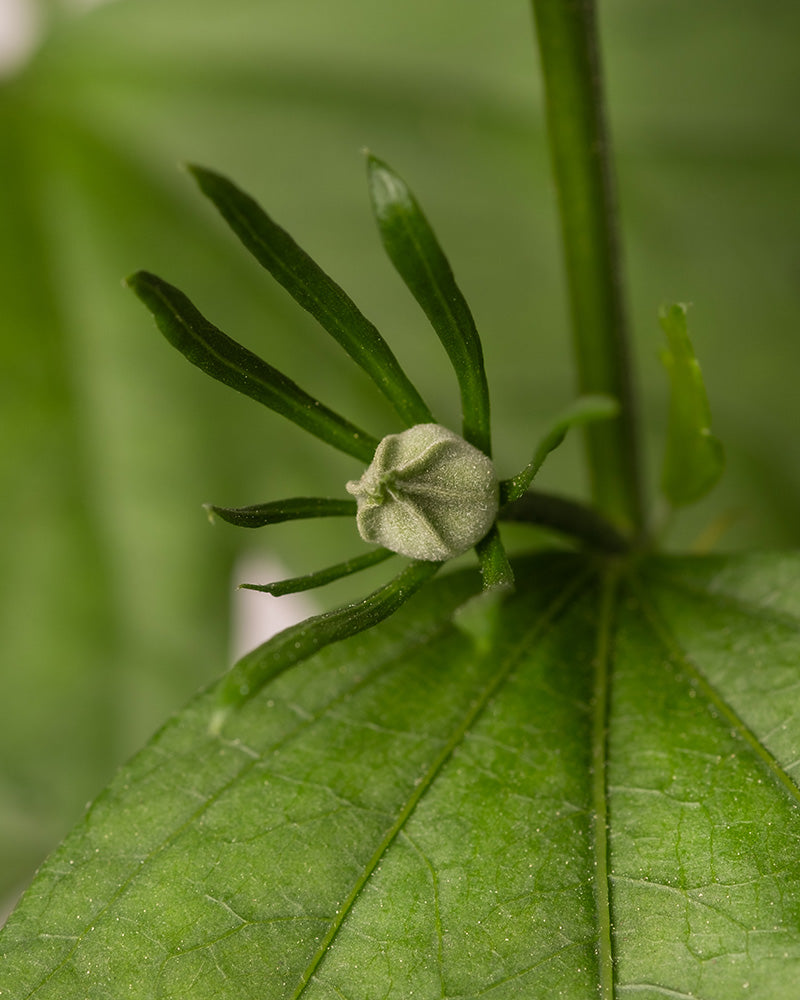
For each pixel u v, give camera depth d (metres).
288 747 0.19
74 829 0.19
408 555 0.18
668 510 0.20
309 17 0.26
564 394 0.25
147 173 0.26
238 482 0.24
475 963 0.18
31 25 0.26
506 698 0.19
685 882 0.18
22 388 0.24
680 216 0.26
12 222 0.25
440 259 0.18
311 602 0.24
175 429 0.24
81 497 0.24
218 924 0.18
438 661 0.19
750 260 0.26
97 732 0.23
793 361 0.26
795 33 0.25
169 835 0.18
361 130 0.26
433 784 0.19
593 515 0.20
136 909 0.18
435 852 0.18
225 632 0.24
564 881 0.18
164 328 0.18
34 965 0.18
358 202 0.26
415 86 0.26
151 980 0.18
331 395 0.25
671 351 0.19
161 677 0.23
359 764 0.19
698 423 0.19
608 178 0.20
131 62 0.26
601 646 0.19
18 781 0.23
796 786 0.18
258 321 0.25
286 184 0.26
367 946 0.18
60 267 0.25
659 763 0.19
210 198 0.18
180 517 0.24
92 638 0.23
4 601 0.23
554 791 0.19
